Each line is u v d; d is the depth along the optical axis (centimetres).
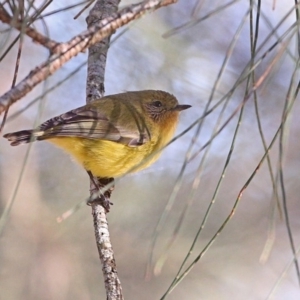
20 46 438
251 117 1078
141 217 1104
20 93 430
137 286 1109
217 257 1146
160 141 948
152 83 1048
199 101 1050
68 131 857
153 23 1021
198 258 472
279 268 1167
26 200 1104
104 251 696
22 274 1101
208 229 1137
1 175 1107
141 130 914
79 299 1108
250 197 1159
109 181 912
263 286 1156
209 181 1098
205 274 1139
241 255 1159
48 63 443
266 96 1085
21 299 1091
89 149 881
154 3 488
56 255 1115
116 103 916
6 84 1112
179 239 1113
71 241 1127
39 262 1105
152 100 950
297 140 1174
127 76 1041
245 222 1159
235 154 1101
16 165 1109
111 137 884
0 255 1093
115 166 898
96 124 878
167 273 1120
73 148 886
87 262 1130
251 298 1141
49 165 1116
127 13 479
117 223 1104
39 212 1110
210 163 1070
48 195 1113
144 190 1099
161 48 1027
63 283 1109
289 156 1177
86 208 1119
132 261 1111
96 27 466
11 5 463
